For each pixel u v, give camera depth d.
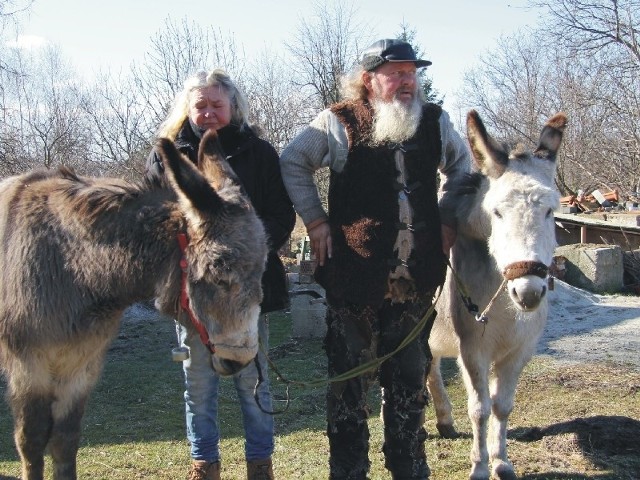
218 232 3.17
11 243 3.54
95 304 3.45
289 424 5.64
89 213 3.43
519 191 3.67
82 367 3.65
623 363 7.29
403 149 3.62
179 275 3.30
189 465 4.75
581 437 4.88
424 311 3.79
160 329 10.06
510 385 4.31
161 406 6.33
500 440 4.34
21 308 3.43
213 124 3.81
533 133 28.23
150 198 3.46
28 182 3.77
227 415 5.96
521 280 3.52
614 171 24.28
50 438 3.69
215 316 3.17
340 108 3.74
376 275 3.60
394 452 3.79
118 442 5.29
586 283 12.84
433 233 3.71
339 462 3.72
